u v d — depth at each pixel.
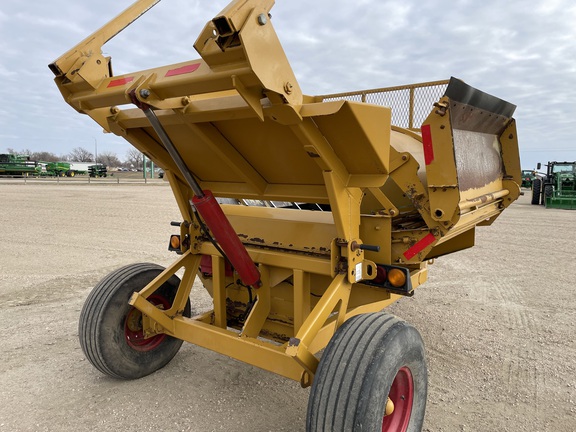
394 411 2.53
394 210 2.95
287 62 2.01
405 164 3.05
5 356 3.96
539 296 5.86
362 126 2.22
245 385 3.49
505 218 14.35
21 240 9.66
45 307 5.29
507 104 3.78
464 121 3.27
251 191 3.13
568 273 7.08
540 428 2.95
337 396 2.12
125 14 2.76
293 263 2.98
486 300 5.70
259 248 3.28
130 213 14.80
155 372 3.67
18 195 22.00
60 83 2.60
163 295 3.63
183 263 3.45
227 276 3.59
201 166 3.17
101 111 2.85
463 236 4.38
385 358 2.18
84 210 15.60
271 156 2.76
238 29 1.76
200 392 3.37
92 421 2.96
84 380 3.53
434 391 3.43
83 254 8.25
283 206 4.73
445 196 2.87
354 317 2.45
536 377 3.66
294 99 2.07
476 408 3.19
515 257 8.30
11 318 4.92
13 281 6.38
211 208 2.65
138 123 2.84
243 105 2.24
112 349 3.30
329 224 3.07
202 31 1.88
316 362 2.42
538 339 4.44
